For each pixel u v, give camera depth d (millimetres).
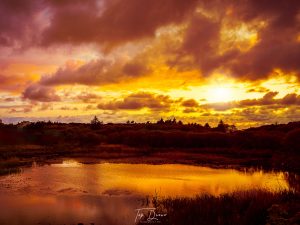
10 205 21969
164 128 106500
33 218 18984
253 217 15594
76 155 55250
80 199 23781
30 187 28266
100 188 28031
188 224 15797
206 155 57438
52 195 25109
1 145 62531
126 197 24391
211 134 73500
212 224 15469
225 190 27344
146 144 74188
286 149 55250
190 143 71875
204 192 26375
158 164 46375
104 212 20047
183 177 34812
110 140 80938
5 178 32812
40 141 73500
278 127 81750
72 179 32594
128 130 91375
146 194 25594
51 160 48688
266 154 56750
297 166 42406
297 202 17047
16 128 81312
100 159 51062
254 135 69875
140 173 37406
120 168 41688
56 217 19188
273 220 14367
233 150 63094
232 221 15633
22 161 46312
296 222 13430
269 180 33188
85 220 18516
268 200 17500
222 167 43812
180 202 19922
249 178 34469
